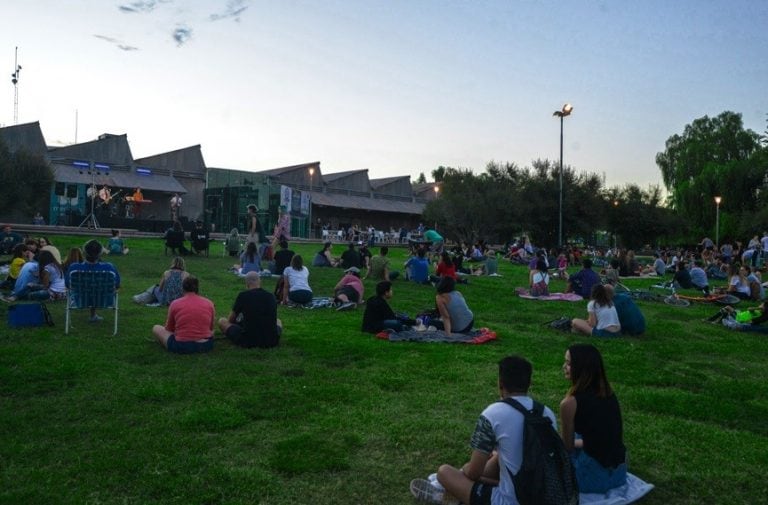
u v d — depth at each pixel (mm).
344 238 52969
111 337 9398
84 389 6723
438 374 7879
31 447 5082
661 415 6605
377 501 4391
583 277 17578
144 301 12906
